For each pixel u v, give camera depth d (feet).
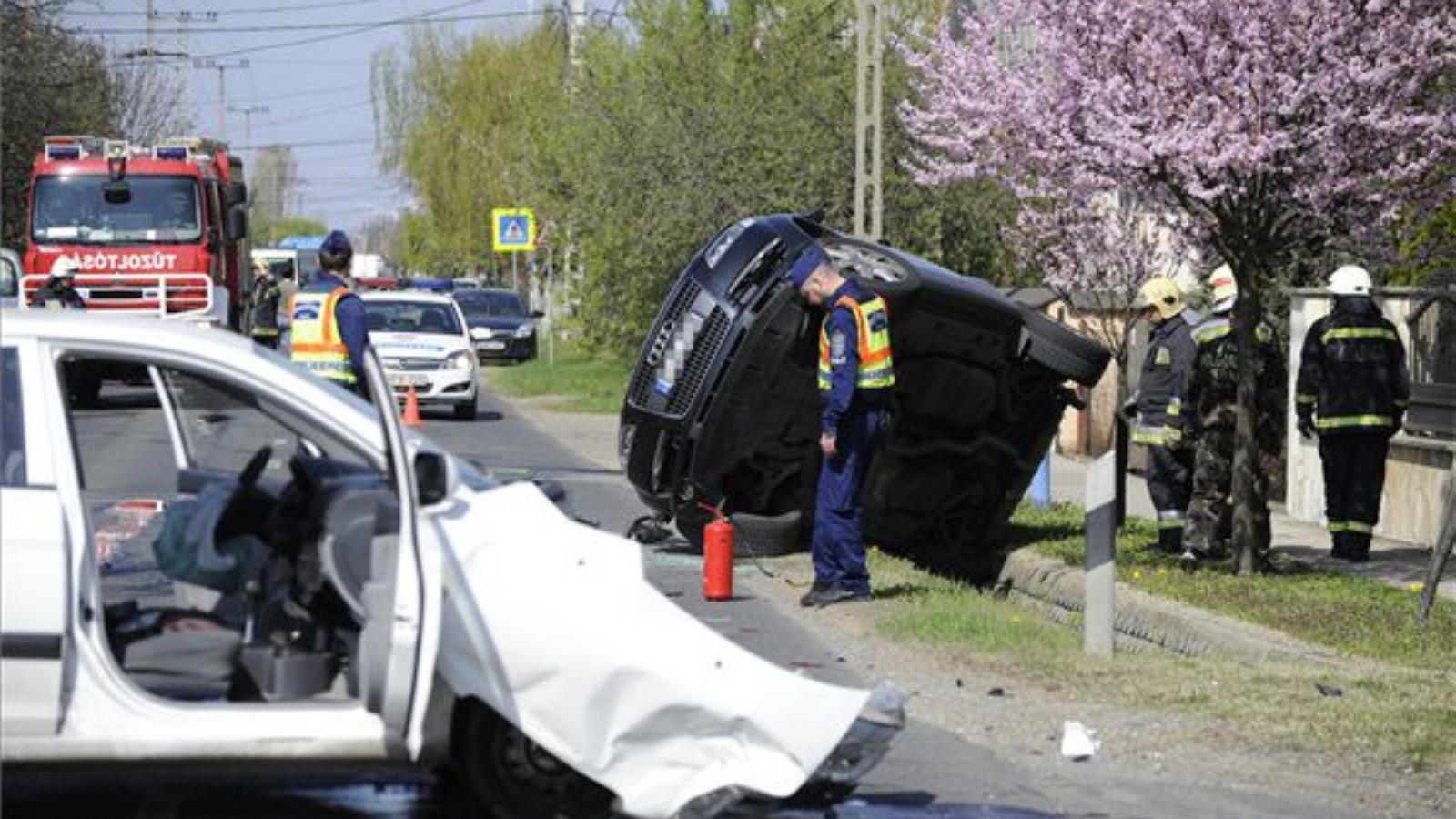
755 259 92.99
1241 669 71.05
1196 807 53.57
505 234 291.38
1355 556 101.91
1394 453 113.80
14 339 43.32
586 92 249.14
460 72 481.46
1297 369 124.16
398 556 41.86
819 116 203.51
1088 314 154.71
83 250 201.05
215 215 209.26
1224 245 88.74
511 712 43.68
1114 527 73.46
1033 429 98.94
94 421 80.43
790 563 94.94
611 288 244.01
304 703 43.27
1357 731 61.26
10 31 316.81
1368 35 81.66
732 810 45.19
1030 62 92.02
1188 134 82.64
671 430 94.58
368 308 206.39
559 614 43.55
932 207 195.42
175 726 42.22
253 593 45.57
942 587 88.38
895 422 94.84
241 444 52.13
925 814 51.44
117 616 46.24
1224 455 95.81
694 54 226.38
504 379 279.08
